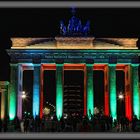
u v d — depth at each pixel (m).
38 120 88.19
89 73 119.75
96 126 81.44
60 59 119.81
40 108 118.81
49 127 85.69
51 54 119.88
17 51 119.50
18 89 120.00
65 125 90.00
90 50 119.50
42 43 121.00
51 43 121.38
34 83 119.19
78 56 120.19
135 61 121.12
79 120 86.38
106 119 87.38
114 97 118.94
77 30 122.62
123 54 120.94
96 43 121.69
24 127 86.88
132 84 120.50
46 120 87.38
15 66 119.75
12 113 118.25
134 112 118.94
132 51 120.62
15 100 118.94
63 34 122.12
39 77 119.38
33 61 119.69
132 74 120.94
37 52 119.81
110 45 121.69
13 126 90.62
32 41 121.62
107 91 121.69
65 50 119.38
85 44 121.38
